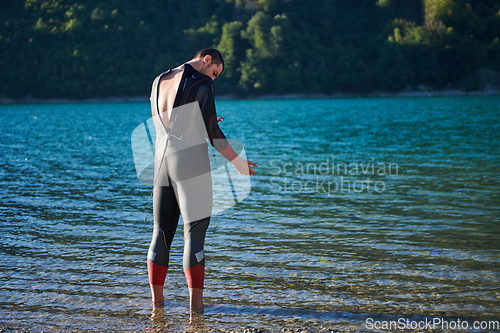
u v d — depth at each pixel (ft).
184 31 419.54
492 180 26.07
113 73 399.03
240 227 16.61
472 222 16.85
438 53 379.96
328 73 387.75
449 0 400.47
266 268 12.22
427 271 11.80
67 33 412.77
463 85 368.48
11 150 47.55
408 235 15.29
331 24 442.50
